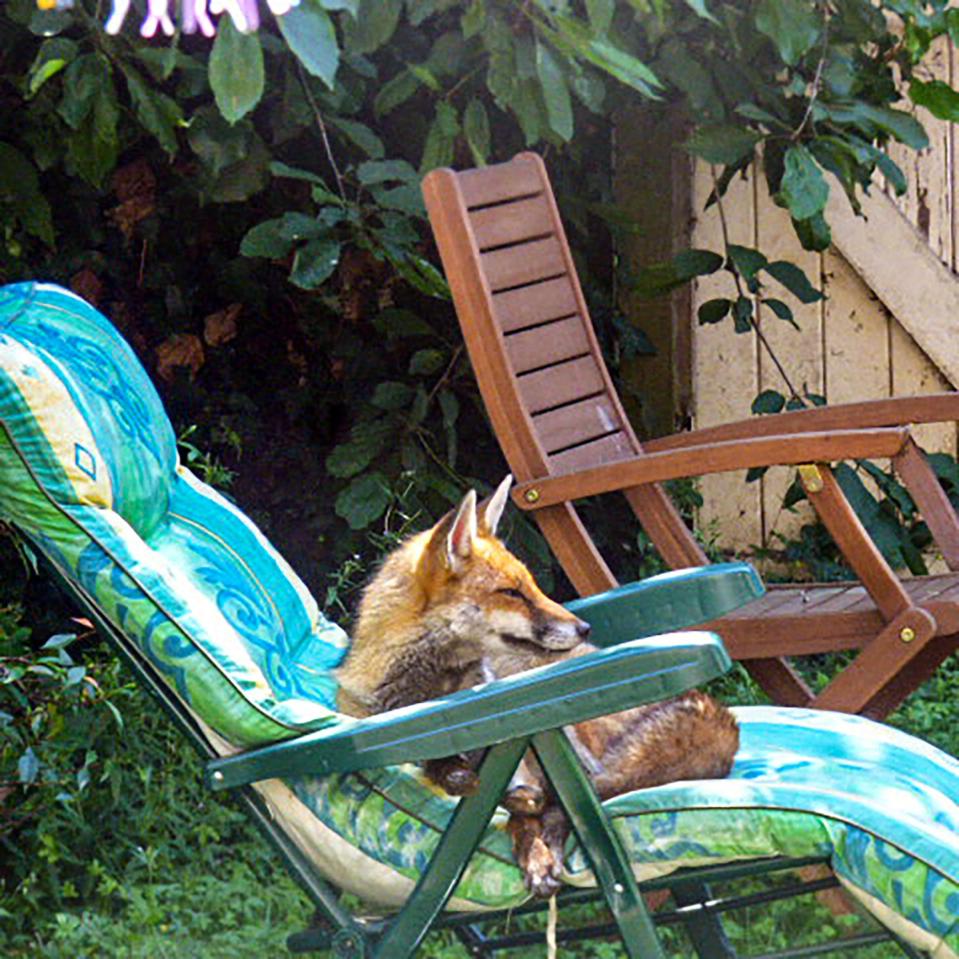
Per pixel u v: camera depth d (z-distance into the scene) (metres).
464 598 4.98
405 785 4.19
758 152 9.42
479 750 4.36
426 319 8.68
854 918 5.60
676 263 8.15
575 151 8.76
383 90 7.16
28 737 5.66
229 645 4.09
